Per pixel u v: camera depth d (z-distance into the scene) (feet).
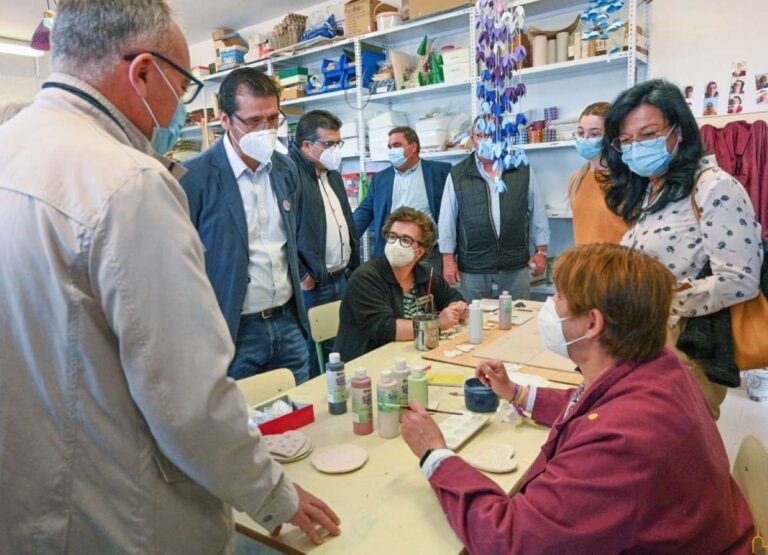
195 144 16.76
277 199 6.97
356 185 14.78
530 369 5.41
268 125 6.51
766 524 3.09
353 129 13.85
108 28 2.49
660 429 2.61
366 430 4.30
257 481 2.66
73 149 2.36
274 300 6.92
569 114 11.57
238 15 15.92
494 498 2.96
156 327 2.30
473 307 6.37
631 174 6.00
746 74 9.50
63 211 2.24
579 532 2.54
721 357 5.07
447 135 12.42
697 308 5.06
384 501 3.37
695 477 2.64
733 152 9.47
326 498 3.42
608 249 3.12
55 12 2.59
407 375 4.43
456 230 10.86
